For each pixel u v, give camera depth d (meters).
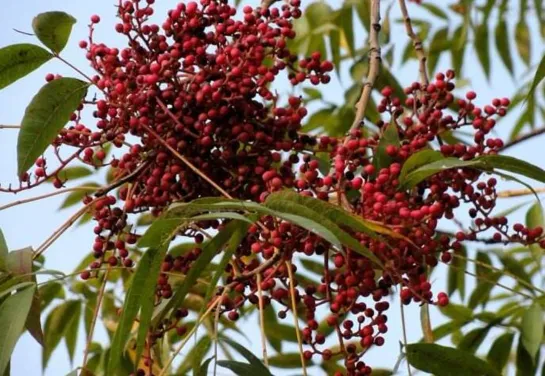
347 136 1.42
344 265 1.36
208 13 1.40
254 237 1.38
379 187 1.34
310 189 1.35
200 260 1.30
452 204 1.39
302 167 1.38
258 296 1.33
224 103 1.39
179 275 1.40
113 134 1.40
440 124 1.42
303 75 1.43
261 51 1.39
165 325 1.39
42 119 1.36
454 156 1.40
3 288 1.32
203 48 1.38
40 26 1.38
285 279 1.37
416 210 1.32
